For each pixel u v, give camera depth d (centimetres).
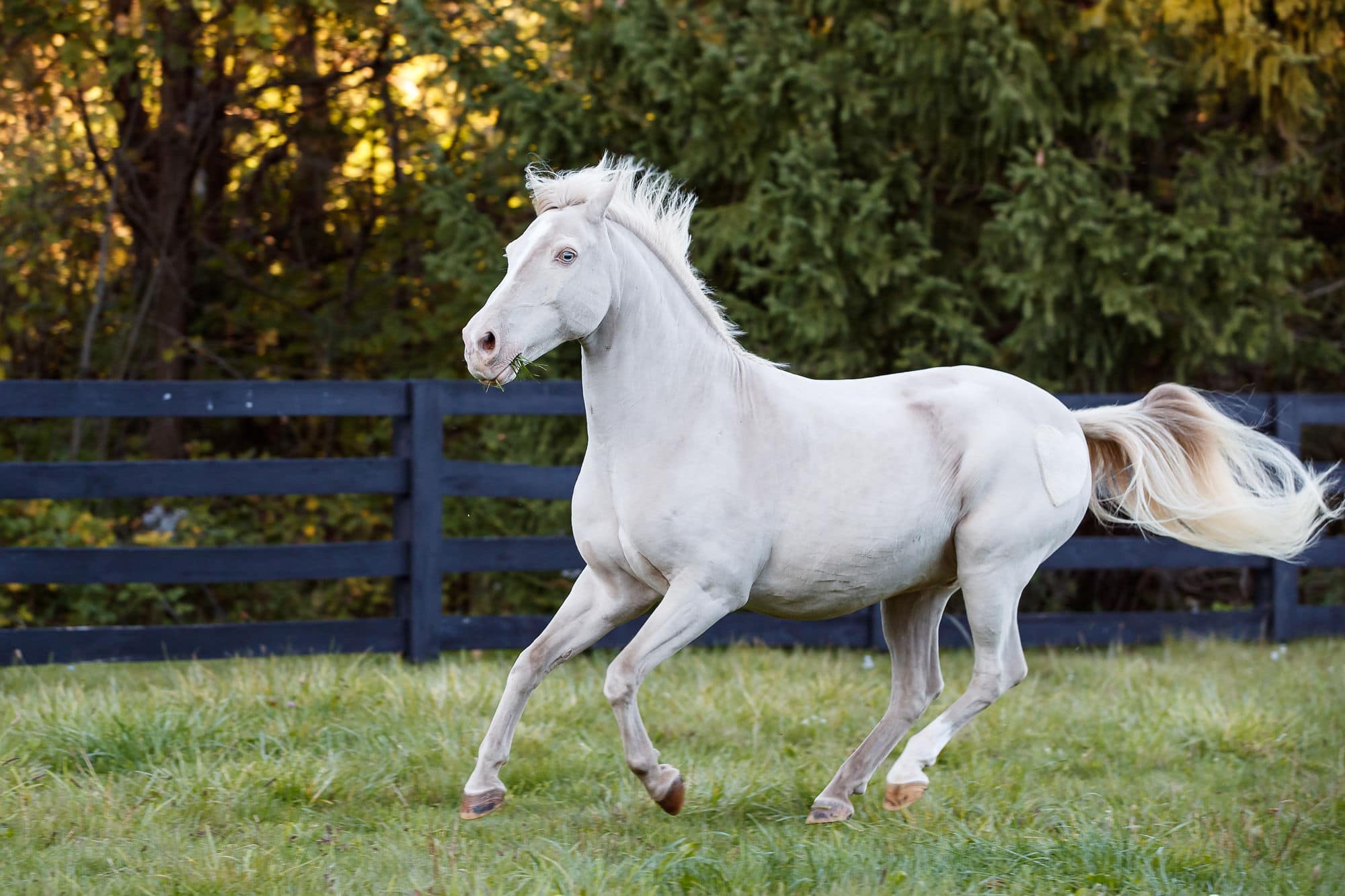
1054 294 945
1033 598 1138
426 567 750
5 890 365
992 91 927
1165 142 1079
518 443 1062
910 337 997
